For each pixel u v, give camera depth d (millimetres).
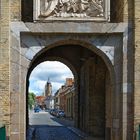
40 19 19812
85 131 35250
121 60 20250
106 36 20266
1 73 19344
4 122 19266
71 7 19969
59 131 40500
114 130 20594
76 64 37094
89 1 20094
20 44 19906
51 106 174375
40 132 39312
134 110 19688
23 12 21141
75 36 20156
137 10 19781
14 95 19672
